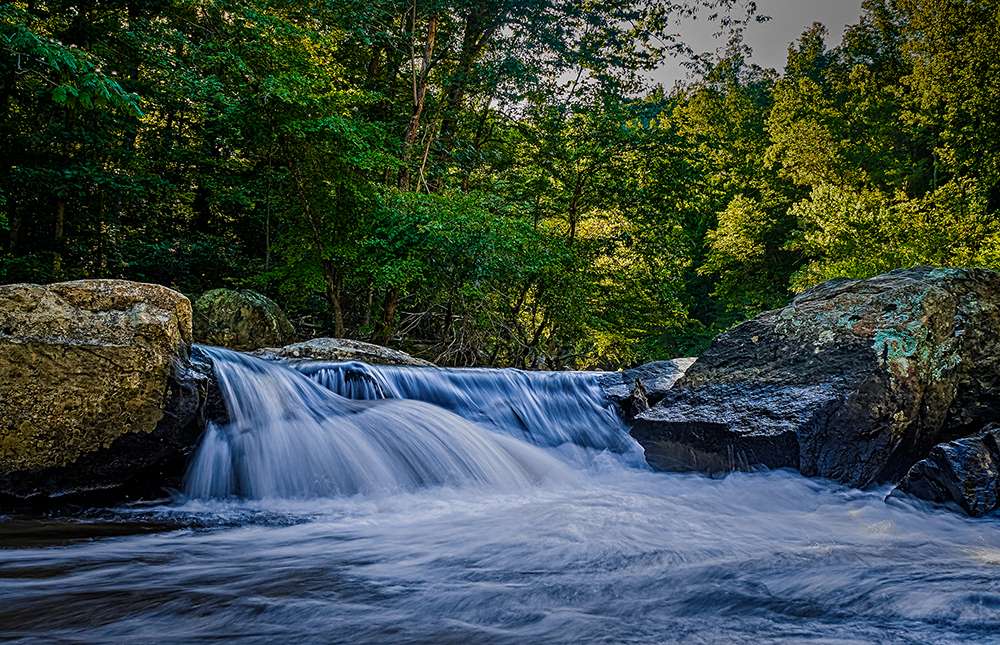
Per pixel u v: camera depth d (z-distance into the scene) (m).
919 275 7.16
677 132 20.16
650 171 19.03
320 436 6.08
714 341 7.75
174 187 16.06
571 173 18.95
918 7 31.44
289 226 14.52
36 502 4.84
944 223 23.48
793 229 32.44
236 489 5.54
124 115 14.51
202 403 5.59
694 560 3.52
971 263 21.62
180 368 5.44
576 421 8.52
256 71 13.02
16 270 13.23
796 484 6.04
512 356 17.72
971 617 2.55
